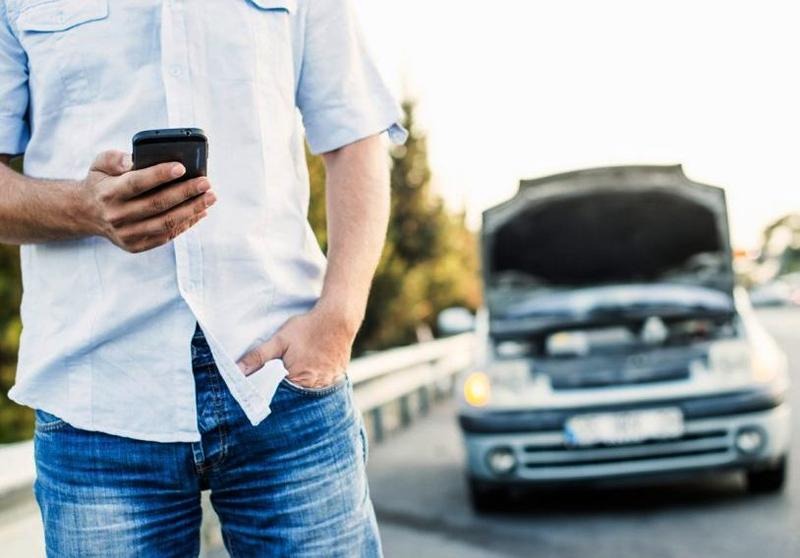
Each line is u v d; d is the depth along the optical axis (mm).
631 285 6578
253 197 1470
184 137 1251
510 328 6059
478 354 5859
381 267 18172
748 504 5438
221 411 1422
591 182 5887
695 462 5375
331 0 1621
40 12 1438
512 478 5453
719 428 5344
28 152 1474
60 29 1430
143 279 1414
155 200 1254
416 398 11422
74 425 1409
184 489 1440
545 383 5484
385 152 1669
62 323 1433
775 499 5496
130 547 1407
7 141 1486
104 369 1416
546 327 5852
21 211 1356
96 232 1340
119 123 1422
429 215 25781
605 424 5363
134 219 1271
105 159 1310
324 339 1478
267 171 1485
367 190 1598
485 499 5668
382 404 9047
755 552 4512
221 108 1451
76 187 1317
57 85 1436
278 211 1500
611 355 5531
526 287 6660
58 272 1440
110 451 1407
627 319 5812
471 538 5062
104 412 1408
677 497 5777
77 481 1409
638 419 5355
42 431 1447
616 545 4770
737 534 4840
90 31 1427
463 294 26578
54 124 1452
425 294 25031
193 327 1420
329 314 1487
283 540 1476
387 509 5895
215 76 1449
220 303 1437
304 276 1544
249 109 1468
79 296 1426
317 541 1484
